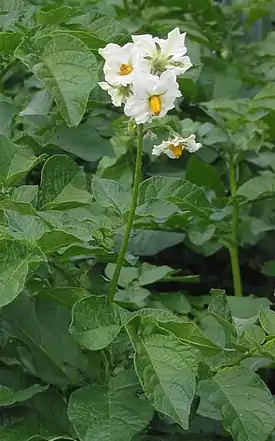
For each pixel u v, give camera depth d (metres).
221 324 0.82
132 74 0.74
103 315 0.75
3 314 0.82
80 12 0.98
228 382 0.77
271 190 1.07
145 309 0.76
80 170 0.85
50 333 0.82
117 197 0.87
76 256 0.82
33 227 0.77
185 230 1.03
